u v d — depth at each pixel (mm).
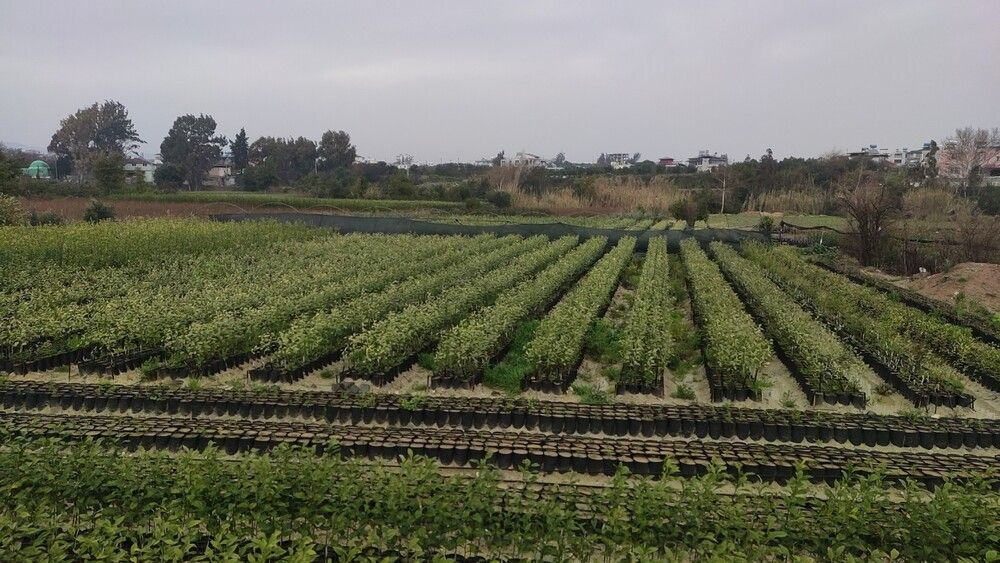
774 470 9133
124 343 14641
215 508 6762
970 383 14070
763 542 6504
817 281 24172
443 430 10508
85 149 96438
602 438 10461
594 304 17062
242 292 17969
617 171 99438
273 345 15102
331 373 13609
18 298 17688
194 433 10039
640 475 9188
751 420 10883
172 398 11727
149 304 16656
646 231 38625
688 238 35188
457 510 6672
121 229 29578
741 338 13180
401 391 12758
